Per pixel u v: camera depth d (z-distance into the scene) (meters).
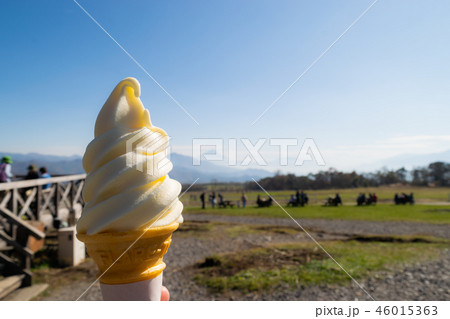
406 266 5.68
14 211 5.93
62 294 4.49
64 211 8.84
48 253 6.31
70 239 6.00
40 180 7.09
